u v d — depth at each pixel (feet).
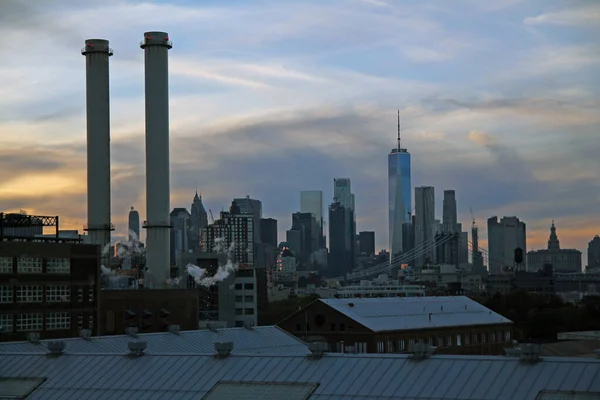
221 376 325.01
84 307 612.70
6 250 570.87
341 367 312.50
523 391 276.62
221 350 337.11
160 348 478.18
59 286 598.34
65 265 603.26
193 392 320.29
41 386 345.92
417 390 290.15
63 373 351.46
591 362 279.28
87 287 615.98
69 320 602.44
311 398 300.40
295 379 312.91
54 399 335.47
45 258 591.78
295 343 545.03
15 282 573.74
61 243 603.67
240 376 322.14
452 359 299.99
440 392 286.25
